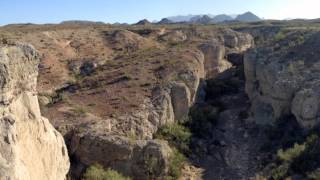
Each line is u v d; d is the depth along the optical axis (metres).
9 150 18.22
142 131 34.75
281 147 37.16
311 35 51.50
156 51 58.25
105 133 31.33
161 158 30.64
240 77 55.94
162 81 42.62
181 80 44.00
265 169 34.06
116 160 30.16
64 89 45.75
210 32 80.88
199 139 39.25
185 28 88.88
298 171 32.31
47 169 22.45
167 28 92.31
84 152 30.19
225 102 48.84
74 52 66.62
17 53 20.39
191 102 44.69
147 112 36.66
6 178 17.23
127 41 73.12
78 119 33.31
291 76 43.44
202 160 36.38
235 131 42.06
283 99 42.00
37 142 21.83
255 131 41.56
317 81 41.25
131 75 45.38
